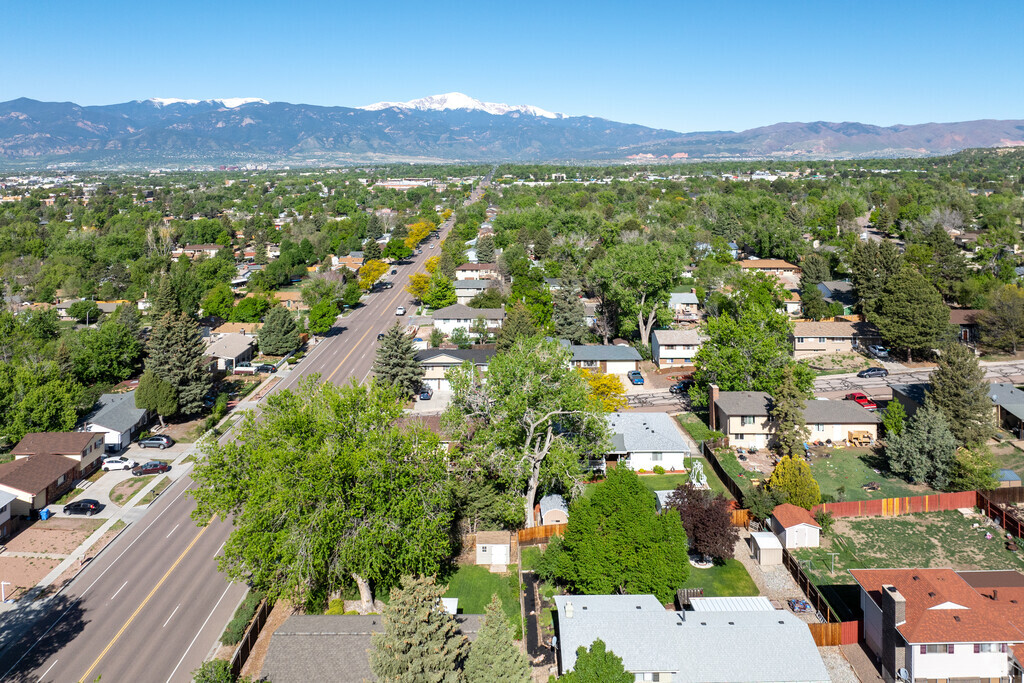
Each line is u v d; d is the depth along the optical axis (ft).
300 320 412.36
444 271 533.14
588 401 198.29
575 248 528.63
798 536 178.40
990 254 470.80
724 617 134.51
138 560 179.63
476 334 390.83
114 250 626.64
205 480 163.32
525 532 182.91
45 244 654.53
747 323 279.90
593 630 128.47
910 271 349.20
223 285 476.54
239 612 152.05
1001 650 122.21
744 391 267.80
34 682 134.10
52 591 165.68
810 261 478.59
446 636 117.50
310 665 120.06
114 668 138.00
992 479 201.05
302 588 151.74
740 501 201.57
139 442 255.09
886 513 196.13
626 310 370.73
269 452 146.61
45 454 224.94
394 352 302.25
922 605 128.57
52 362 280.10
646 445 231.50
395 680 104.37
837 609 151.84
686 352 352.08
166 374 276.62
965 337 362.33
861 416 251.80
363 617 133.08
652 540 149.48
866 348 358.43
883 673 130.62
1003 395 258.37
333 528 140.77
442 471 159.84
